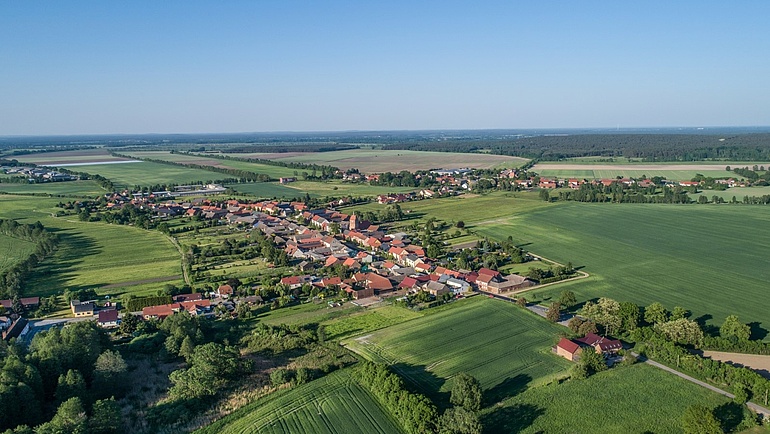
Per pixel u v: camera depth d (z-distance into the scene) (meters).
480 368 128.38
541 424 103.19
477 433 97.19
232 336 154.75
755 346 131.25
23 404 108.31
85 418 103.31
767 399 107.06
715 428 94.19
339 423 105.38
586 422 103.25
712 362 119.38
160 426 108.12
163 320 164.75
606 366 124.75
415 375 125.88
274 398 117.25
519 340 144.38
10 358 120.25
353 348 143.50
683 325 137.88
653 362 128.00
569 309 167.62
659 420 102.94
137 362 139.88
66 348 128.88
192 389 118.56
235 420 109.50
